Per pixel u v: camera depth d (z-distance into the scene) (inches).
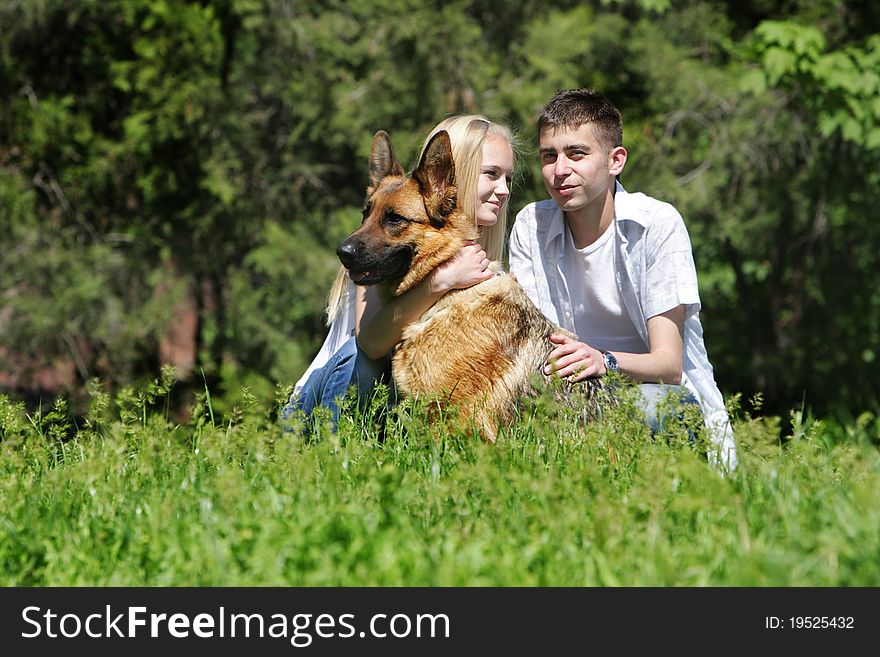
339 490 174.2
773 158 795.4
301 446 199.6
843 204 783.7
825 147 768.3
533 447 204.5
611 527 146.9
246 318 731.4
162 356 778.2
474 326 231.3
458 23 703.7
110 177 777.6
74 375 733.3
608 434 206.7
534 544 143.6
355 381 256.8
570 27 726.5
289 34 756.0
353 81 743.7
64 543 159.8
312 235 746.8
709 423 268.1
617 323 280.5
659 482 162.2
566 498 163.9
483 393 229.6
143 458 196.4
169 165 773.9
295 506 161.6
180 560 150.3
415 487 167.9
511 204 682.2
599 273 276.4
